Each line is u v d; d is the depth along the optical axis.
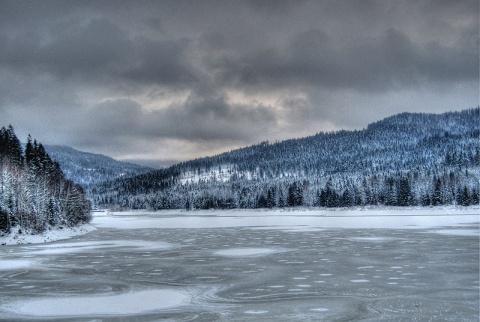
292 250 43.00
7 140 98.62
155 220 131.00
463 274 28.08
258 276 28.53
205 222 110.31
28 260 37.69
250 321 17.67
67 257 39.62
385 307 19.70
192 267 32.91
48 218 66.75
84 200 106.94
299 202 184.12
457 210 141.12
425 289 23.61
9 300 22.38
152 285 26.00
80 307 20.69
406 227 73.00
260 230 73.88
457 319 17.61
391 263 33.00
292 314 18.69
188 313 19.17
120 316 18.92
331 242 50.16
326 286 24.81
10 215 57.09
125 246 49.94
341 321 17.53
